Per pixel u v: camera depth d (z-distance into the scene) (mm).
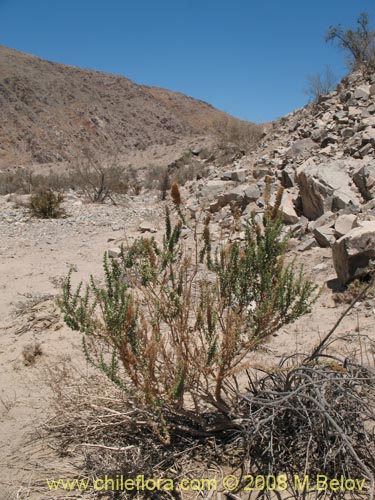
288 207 8766
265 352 4402
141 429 3377
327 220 7719
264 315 3070
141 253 3354
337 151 11422
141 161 31078
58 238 10531
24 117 64000
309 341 4543
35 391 4254
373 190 8102
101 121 71125
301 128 15727
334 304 5266
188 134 79438
